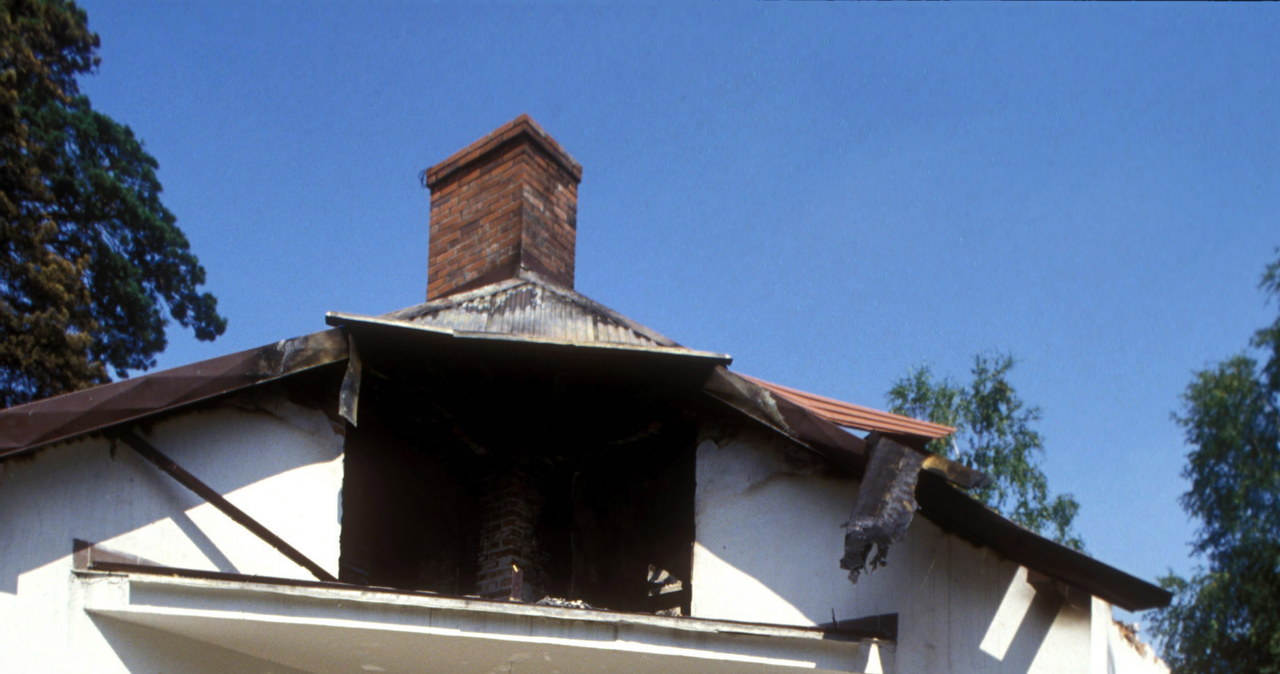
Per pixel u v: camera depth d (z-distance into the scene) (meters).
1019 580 7.69
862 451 7.34
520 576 8.04
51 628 6.06
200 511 6.86
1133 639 10.05
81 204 19.94
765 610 7.75
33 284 16.67
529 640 6.75
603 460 9.47
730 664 7.15
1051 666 7.47
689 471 9.18
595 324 8.29
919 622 7.44
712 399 8.20
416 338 7.55
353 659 7.09
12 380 16.22
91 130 20.44
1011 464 15.73
